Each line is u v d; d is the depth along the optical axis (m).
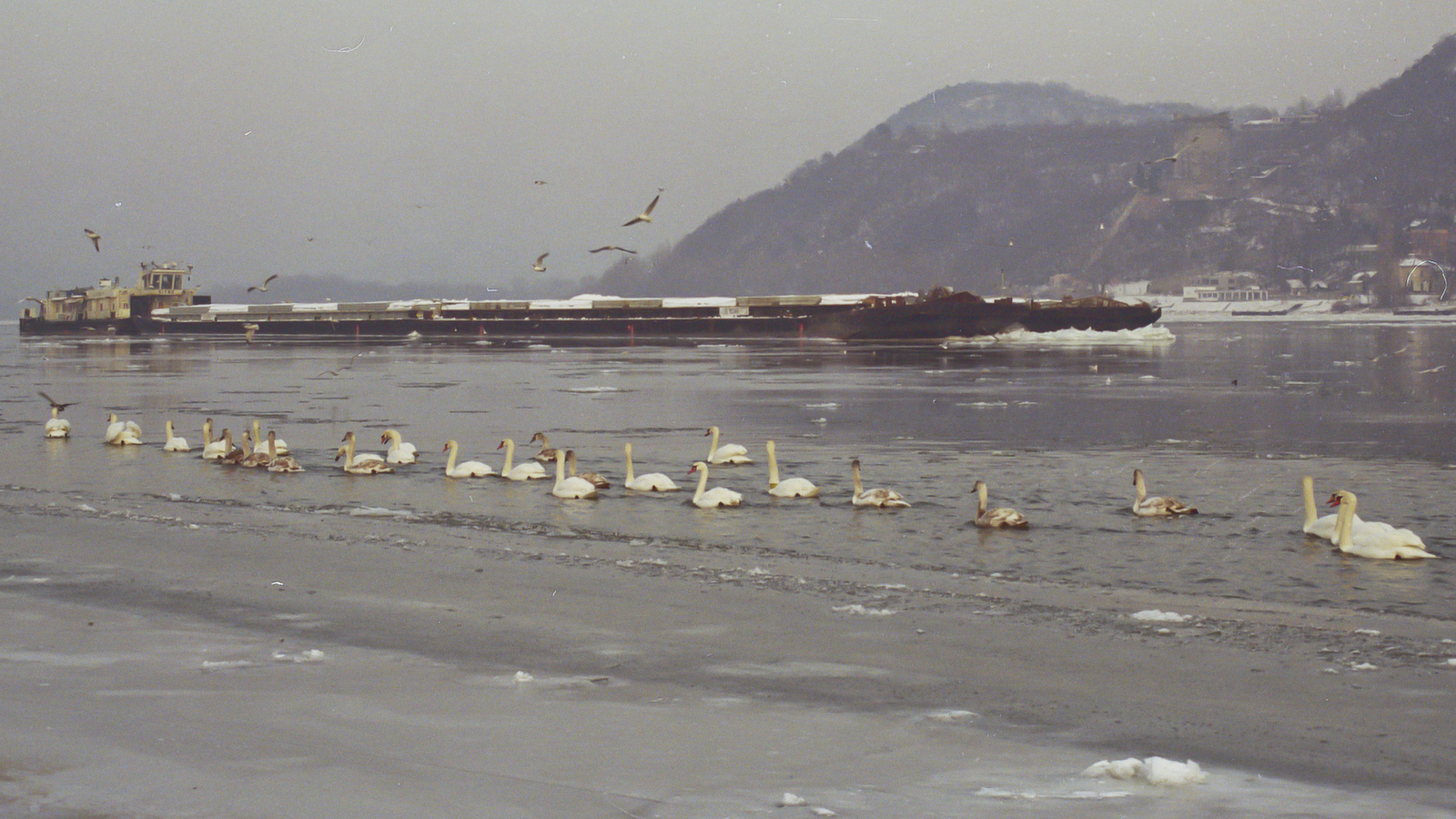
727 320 168.25
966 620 17.98
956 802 10.87
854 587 20.38
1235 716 13.47
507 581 20.58
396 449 38.19
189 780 11.18
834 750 12.26
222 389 73.19
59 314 198.50
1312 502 26.38
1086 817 10.53
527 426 51.41
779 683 14.65
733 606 18.78
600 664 15.45
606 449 43.25
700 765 11.74
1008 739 12.67
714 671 15.17
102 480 34.50
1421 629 17.97
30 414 57.69
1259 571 22.48
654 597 19.42
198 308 196.62
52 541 24.38
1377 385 71.94
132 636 16.73
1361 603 19.91
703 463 30.23
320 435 48.09
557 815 10.44
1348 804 10.91
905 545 24.94
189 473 36.03
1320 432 47.38
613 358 112.38
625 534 25.94
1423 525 28.08
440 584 20.33
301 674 14.84
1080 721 13.28
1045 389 69.31
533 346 144.00
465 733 12.62
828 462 38.91
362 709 13.45
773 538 25.64
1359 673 15.21
